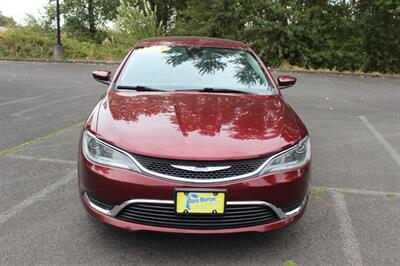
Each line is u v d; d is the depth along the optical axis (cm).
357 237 357
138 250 324
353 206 420
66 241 334
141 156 299
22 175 467
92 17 3344
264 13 1820
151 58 454
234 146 305
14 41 1906
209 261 313
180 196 292
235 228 303
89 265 304
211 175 295
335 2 1800
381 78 1625
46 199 408
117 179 299
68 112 790
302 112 879
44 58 1792
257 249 331
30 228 353
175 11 2836
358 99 1077
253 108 369
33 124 693
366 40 1769
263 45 1792
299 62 1805
